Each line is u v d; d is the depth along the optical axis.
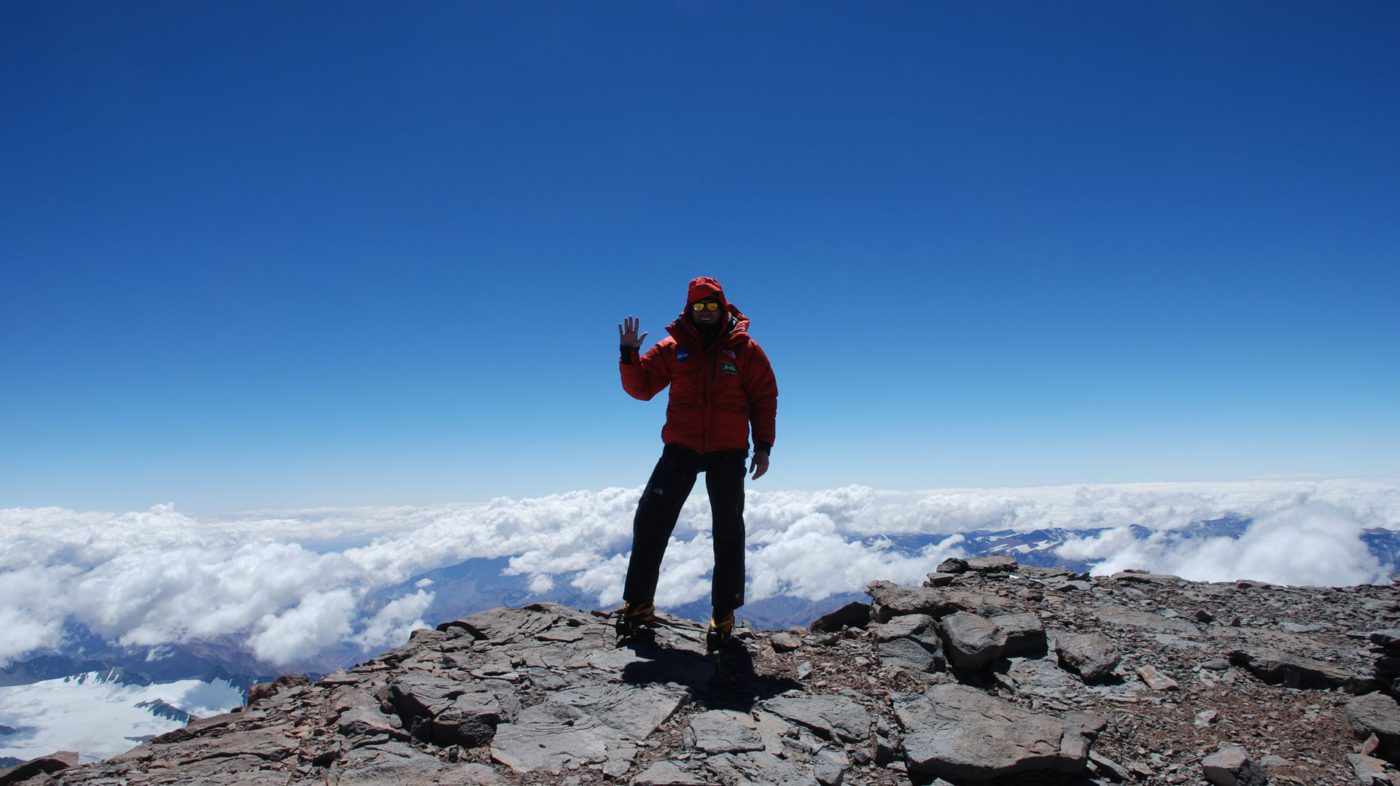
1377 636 5.45
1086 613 7.55
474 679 5.52
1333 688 5.62
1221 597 8.45
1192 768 4.49
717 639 6.06
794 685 5.59
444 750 4.50
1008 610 6.98
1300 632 7.12
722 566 6.09
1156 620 7.32
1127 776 4.39
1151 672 5.91
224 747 4.55
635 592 6.26
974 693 5.16
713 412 5.95
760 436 6.09
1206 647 6.54
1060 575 9.30
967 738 4.46
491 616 7.46
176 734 4.92
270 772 4.20
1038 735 4.51
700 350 5.98
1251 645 6.52
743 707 5.13
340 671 6.12
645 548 6.22
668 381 6.27
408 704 4.89
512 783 4.05
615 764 4.26
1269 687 5.73
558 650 6.27
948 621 6.31
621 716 4.89
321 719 5.00
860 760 4.45
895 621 6.58
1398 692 5.17
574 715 4.91
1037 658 6.20
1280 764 4.49
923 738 4.50
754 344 6.06
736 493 5.98
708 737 4.54
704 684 5.55
